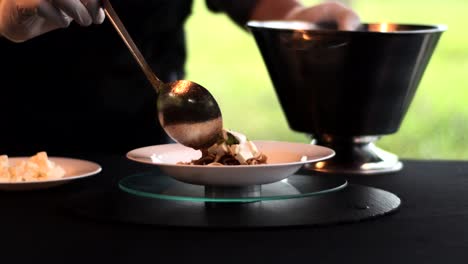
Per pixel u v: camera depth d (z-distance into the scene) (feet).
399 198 5.12
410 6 19.79
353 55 5.71
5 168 5.40
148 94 7.38
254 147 5.21
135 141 7.43
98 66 7.22
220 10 7.76
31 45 7.12
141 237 4.47
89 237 4.48
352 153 5.98
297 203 4.94
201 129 5.14
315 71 5.83
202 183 4.96
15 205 5.05
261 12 7.44
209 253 4.24
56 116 7.27
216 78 18.30
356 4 19.26
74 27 7.11
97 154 6.45
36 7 5.70
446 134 16.63
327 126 5.97
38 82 7.21
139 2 7.17
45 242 4.41
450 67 18.83
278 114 16.93
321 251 4.25
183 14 7.48
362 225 4.65
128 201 5.04
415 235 4.48
